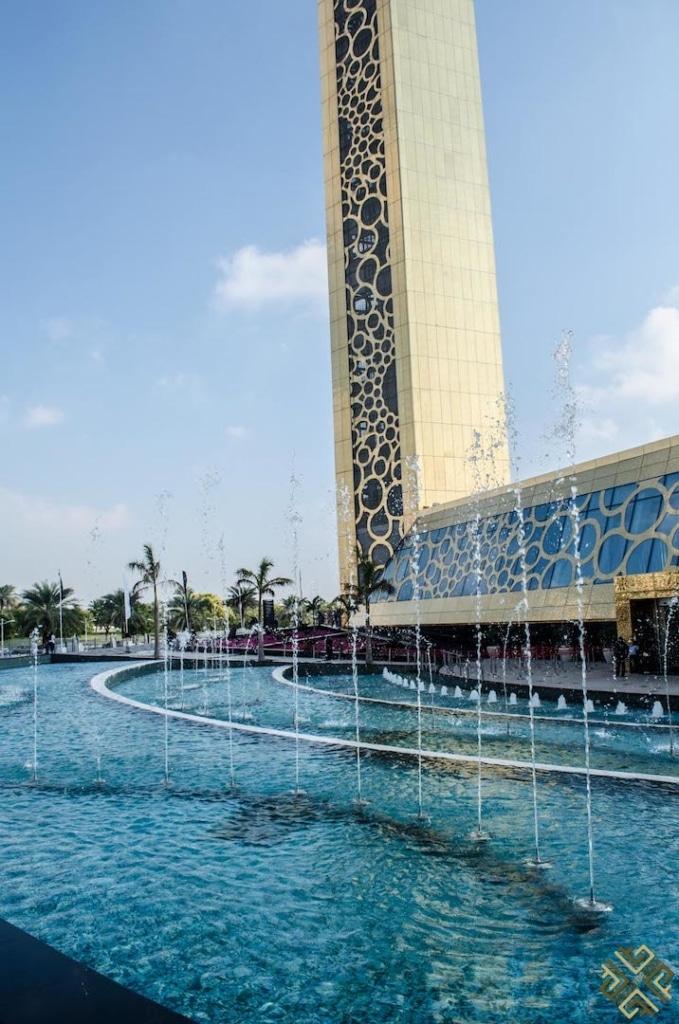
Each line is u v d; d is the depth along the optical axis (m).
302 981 7.33
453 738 19.08
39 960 6.17
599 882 9.55
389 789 14.14
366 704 25.91
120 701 26.72
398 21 68.38
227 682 34.91
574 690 24.53
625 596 29.48
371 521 65.00
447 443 63.72
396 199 66.12
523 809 12.69
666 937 8.06
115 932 8.41
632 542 33.34
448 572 48.09
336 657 45.44
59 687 32.25
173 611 86.31
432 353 64.44
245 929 8.45
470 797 13.48
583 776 14.74
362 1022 6.63
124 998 5.55
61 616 77.12
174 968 7.61
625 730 19.53
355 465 66.94
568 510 38.44
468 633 44.56
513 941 8.07
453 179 68.62
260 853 10.87
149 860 10.63
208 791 14.25
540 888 9.44
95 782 15.02
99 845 11.30
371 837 11.48
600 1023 6.57
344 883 9.72
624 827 11.64
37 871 10.24
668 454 34.00
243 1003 6.96
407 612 50.25
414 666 37.12
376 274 67.25
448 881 9.72
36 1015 5.31
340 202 70.75
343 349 68.88
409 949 7.93
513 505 43.69
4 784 14.94
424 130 67.88
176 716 23.19
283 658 46.97
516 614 38.47
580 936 8.14
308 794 13.92
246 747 18.23
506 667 34.50
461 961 7.66
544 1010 6.77
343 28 72.50
